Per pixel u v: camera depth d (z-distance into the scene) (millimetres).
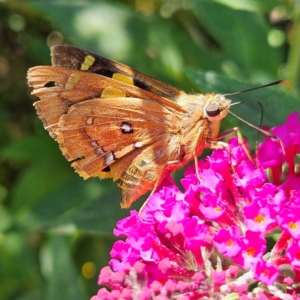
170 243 124
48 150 199
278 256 122
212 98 133
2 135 224
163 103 134
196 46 198
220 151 129
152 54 193
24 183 197
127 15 197
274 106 146
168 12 228
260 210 119
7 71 237
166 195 126
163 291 116
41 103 136
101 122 135
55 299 174
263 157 129
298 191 122
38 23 240
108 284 119
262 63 191
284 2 177
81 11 196
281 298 120
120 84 134
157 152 135
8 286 193
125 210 157
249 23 193
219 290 117
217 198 123
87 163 138
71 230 156
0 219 197
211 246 123
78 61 138
